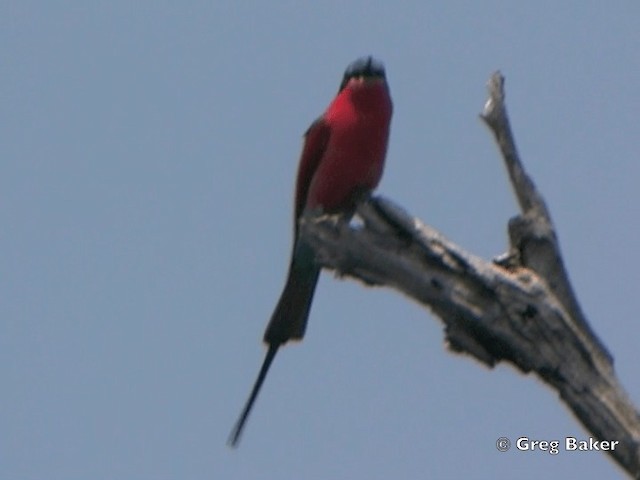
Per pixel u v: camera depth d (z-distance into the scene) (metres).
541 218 10.60
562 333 10.28
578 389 10.22
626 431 10.04
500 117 10.77
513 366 10.59
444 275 10.53
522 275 10.49
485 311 10.41
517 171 10.64
